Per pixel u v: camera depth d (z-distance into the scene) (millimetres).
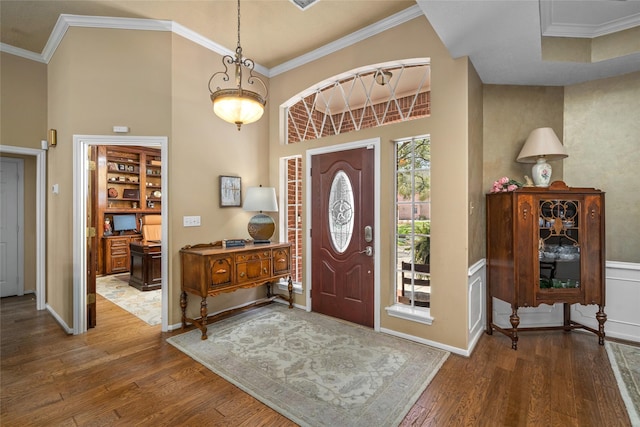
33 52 3697
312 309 3779
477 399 2047
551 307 3242
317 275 3721
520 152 3166
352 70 3359
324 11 2941
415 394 2098
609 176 3055
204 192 3457
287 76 3965
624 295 2980
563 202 2834
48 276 3801
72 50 3033
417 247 3082
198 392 2137
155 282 4895
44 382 2252
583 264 2809
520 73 2996
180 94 3254
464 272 2664
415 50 2924
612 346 2820
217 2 2807
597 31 2738
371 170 3240
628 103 2977
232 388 2186
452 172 2727
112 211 6168
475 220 2916
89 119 3062
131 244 5137
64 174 3268
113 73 3088
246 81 3889
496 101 3244
